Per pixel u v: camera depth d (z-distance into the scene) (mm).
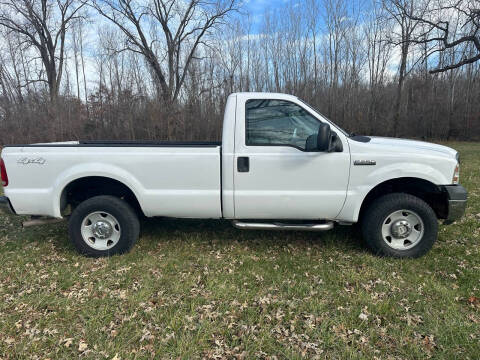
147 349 2193
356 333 2324
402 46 17094
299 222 3650
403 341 2236
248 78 19281
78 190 3898
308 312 2582
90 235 3656
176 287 2971
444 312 2541
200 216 3572
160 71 19422
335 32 20094
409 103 23828
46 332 2371
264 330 2369
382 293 2816
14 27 21891
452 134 23734
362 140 3484
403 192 3662
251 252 3754
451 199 3252
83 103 18688
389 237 3535
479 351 2131
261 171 3336
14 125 19250
